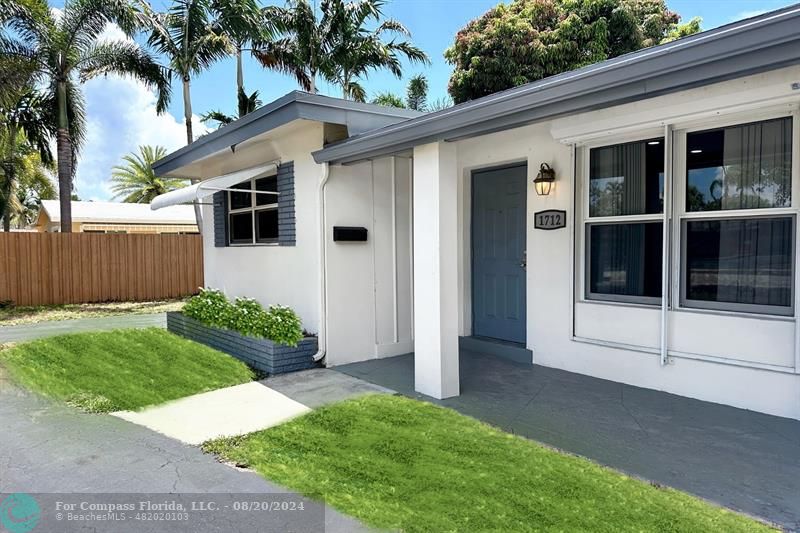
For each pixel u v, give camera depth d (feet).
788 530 8.12
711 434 12.03
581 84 10.85
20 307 38.83
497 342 20.62
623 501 9.11
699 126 14.16
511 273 20.52
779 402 12.96
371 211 20.80
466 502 9.29
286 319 19.90
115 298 43.19
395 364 20.06
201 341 24.22
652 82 9.96
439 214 15.15
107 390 16.99
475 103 13.05
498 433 12.44
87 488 10.24
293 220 22.13
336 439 12.44
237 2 49.26
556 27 50.80
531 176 18.74
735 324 13.64
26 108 45.68
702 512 8.67
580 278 17.40
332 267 19.74
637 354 15.81
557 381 16.66
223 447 12.14
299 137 21.33
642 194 15.80
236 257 27.32
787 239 12.90
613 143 16.22
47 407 15.39
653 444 11.56
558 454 11.16
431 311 15.46
